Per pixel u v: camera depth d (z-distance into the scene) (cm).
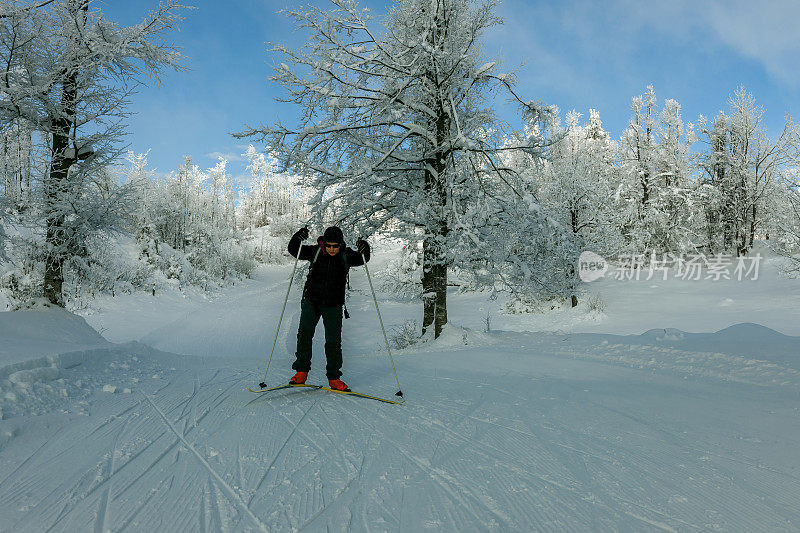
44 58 1012
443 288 1202
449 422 320
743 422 308
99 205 1033
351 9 1048
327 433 293
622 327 2103
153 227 3772
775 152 3459
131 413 341
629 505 189
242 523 173
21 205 1007
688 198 3575
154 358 669
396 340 1270
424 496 199
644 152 3806
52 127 1027
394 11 1182
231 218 8519
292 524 172
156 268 3356
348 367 647
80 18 999
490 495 200
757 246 3791
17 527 170
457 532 167
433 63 1069
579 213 2562
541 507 188
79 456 248
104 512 182
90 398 383
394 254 5088
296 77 1035
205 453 254
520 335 1083
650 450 257
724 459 241
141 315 2342
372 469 231
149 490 204
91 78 1042
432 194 1136
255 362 738
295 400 389
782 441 267
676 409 346
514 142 1180
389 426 310
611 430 296
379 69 1160
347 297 949
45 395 357
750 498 194
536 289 1154
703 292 2752
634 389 422
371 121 1153
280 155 1059
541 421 320
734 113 3694
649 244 3672
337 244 421
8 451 255
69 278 1156
